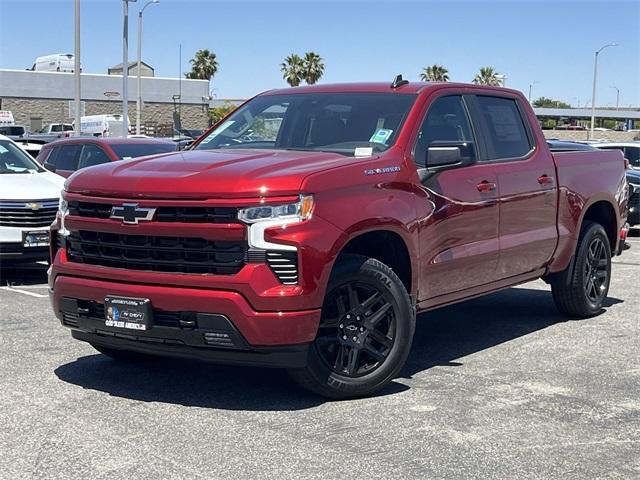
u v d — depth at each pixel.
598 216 8.81
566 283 8.19
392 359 5.77
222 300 5.12
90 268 5.59
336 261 5.55
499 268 6.97
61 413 5.37
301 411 5.44
